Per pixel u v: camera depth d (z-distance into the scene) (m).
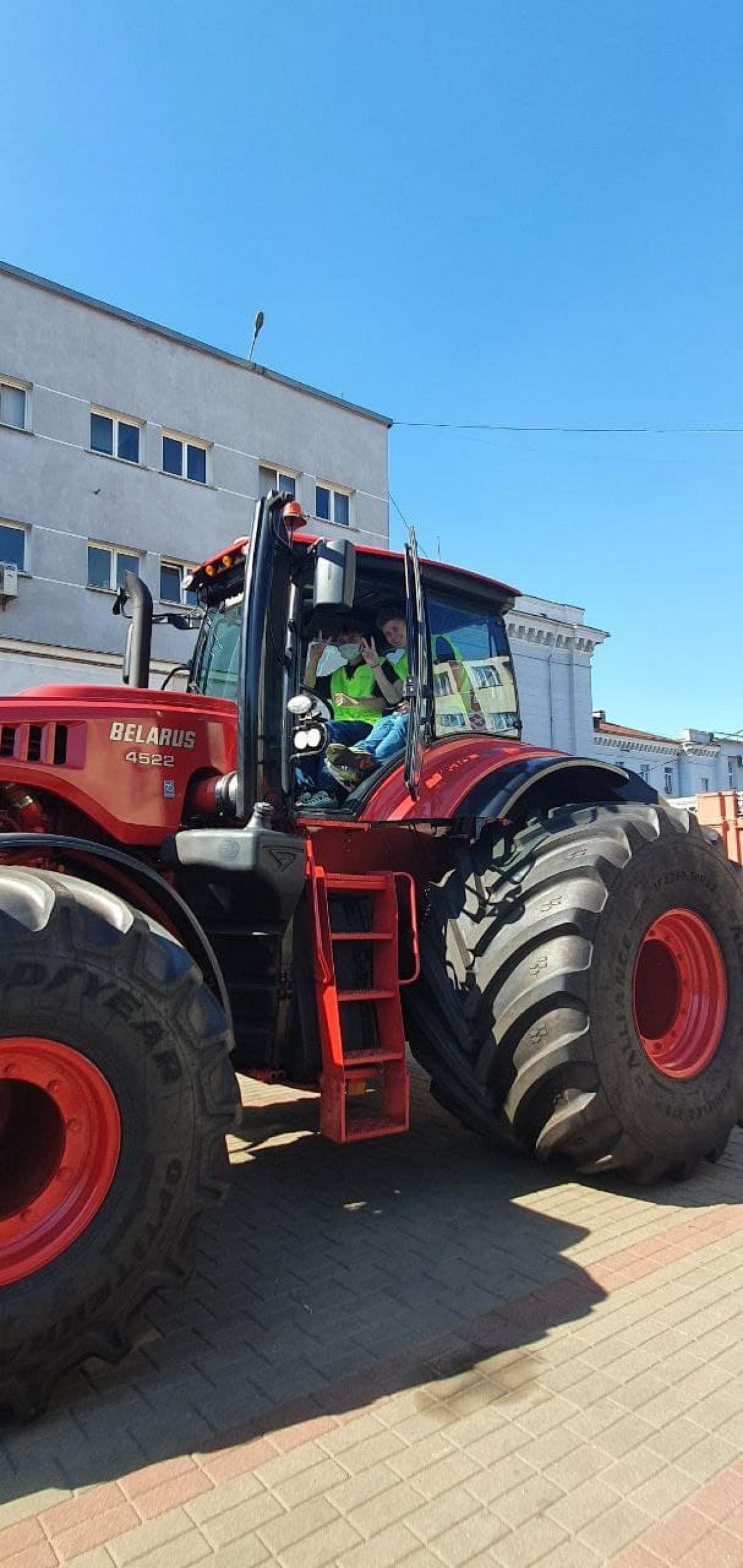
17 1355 2.27
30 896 2.48
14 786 3.31
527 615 25.31
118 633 17.31
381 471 21.84
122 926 2.52
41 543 16.52
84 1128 2.46
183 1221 2.54
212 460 19.00
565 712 26.39
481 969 3.77
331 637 4.48
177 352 18.58
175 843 3.35
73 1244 2.39
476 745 4.47
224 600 4.84
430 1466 2.17
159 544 18.05
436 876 4.25
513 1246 3.34
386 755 4.06
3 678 13.91
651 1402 2.41
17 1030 2.33
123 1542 1.94
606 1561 1.89
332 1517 2.01
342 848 3.83
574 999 3.58
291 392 20.31
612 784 4.90
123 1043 2.46
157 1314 2.87
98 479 17.33
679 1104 3.87
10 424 16.61
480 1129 3.94
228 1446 2.24
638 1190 3.91
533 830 4.15
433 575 4.57
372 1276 3.11
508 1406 2.39
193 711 3.69
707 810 8.74
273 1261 3.23
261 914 3.34
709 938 4.27
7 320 16.41
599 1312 2.88
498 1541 1.94
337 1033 3.38
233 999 3.48
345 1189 3.89
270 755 3.45
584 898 3.70
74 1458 2.20
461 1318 2.84
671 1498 2.07
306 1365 2.58
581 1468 2.16
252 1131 4.62
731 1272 3.14
